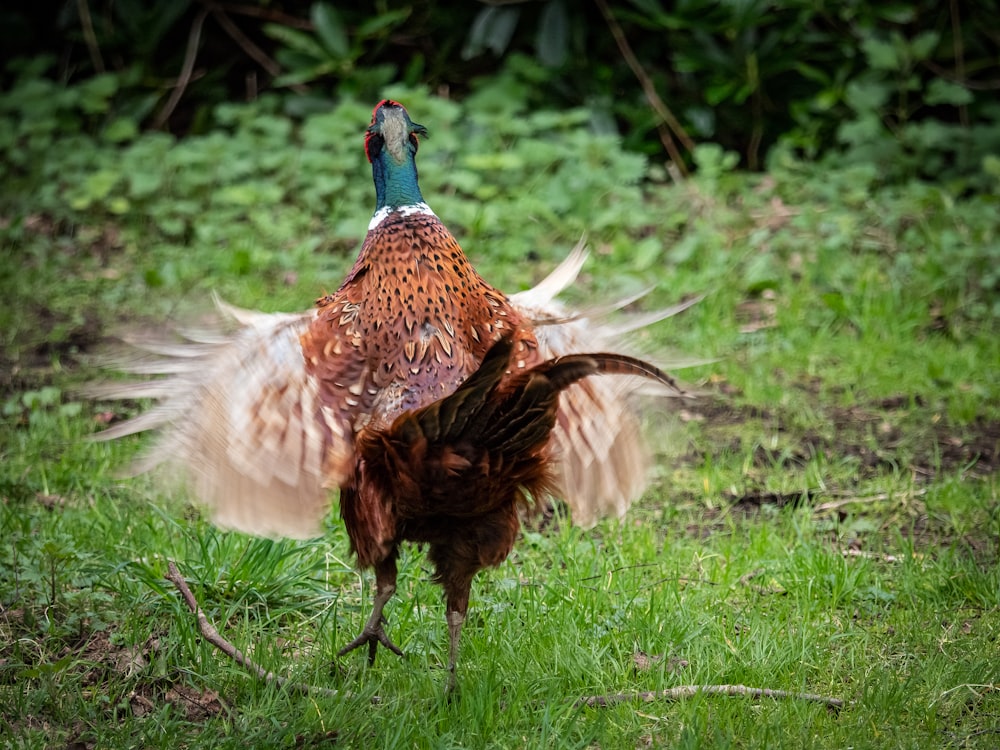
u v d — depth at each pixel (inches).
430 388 374.3
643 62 1007.6
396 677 398.0
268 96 974.4
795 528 505.0
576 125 968.3
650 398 440.8
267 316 386.9
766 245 818.2
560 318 415.2
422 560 475.2
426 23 1024.2
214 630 403.2
